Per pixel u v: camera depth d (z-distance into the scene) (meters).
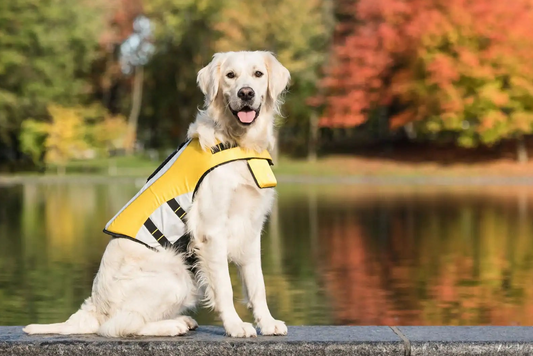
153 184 4.31
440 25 36.44
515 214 17.59
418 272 9.88
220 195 4.18
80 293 8.41
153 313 4.18
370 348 3.96
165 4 43.94
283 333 4.16
